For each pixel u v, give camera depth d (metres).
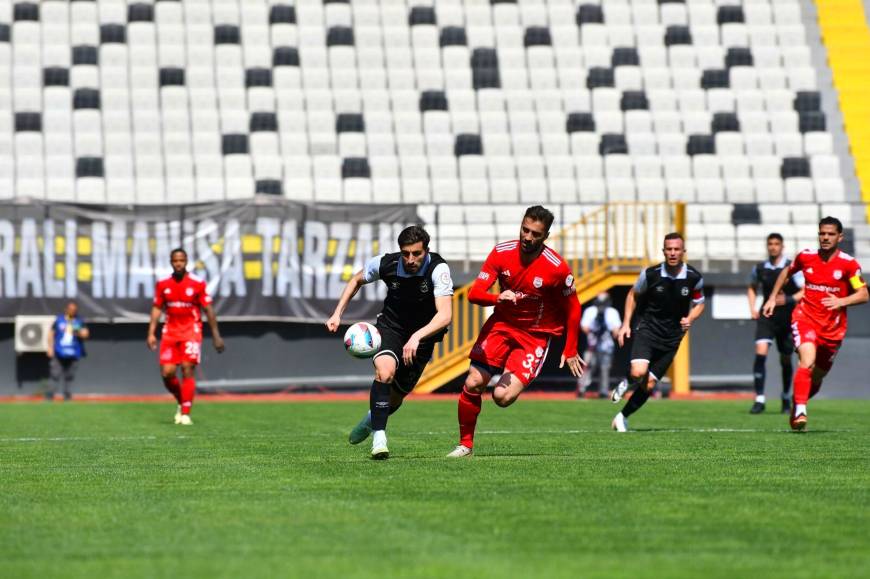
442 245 91.19
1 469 30.12
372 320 81.88
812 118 103.88
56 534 20.11
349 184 95.94
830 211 96.81
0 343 79.50
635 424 49.19
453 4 110.25
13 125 95.81
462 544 19.11
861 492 25.31
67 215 79.38
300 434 42.94
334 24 107.50
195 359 49.38
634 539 19.61
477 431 44.22
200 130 98.38
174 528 20.66
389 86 103.56
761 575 16.86
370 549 18.69
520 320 31.20
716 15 111.81
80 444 38.41
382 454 31.14
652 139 100.88
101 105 98.62
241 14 106.62
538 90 104.50
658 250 84.94
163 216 80.06
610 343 76.12
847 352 83.50
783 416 55.50
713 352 84.19
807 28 112.75
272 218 80.81
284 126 99.25
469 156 98.12
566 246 90.56
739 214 96.06
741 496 24.62
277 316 80.44
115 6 105.12
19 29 102.38
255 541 19.39
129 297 79.81
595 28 109.44
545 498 24.16
